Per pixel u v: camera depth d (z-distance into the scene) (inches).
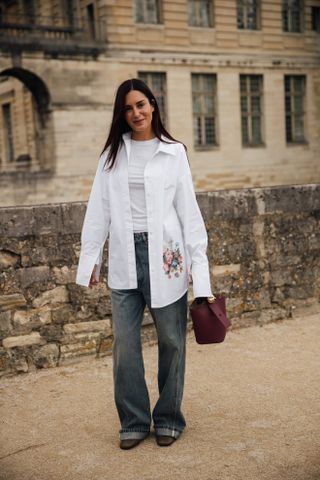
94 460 138.9
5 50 872.3
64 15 1039.0
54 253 203.0
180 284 143.4
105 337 212.2
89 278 143.9
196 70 1066.7
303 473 127.3
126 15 981.2
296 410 160.1
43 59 906.7
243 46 1119.0
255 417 157.2
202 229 144.6
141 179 139.1
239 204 237.3
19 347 198.5
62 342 205.2
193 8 1071.0
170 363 145.3
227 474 128.8
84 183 957.8
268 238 244.7
